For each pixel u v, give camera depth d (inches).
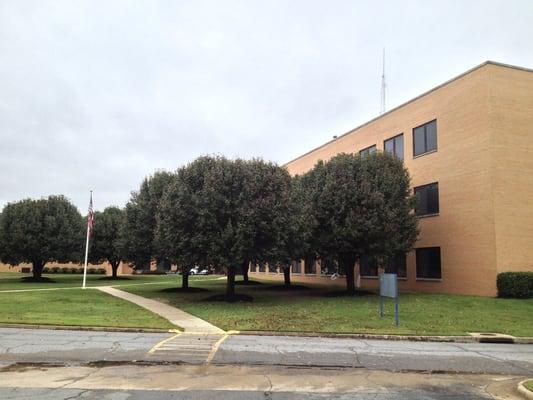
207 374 383.6
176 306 901.2
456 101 1113.4
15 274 2620.6
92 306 877.2
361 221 1002.7
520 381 380.8
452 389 350.6
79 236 1861.5
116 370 391.9
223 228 938.1
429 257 1187.9
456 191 1099.3
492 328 677.3
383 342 578.2
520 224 1009.5
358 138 1523.1
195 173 968.3
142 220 1328.7
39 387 333.7
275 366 419.5
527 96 1052.5
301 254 1048.8
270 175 971.9
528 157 1034.7
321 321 707.4
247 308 859.4
